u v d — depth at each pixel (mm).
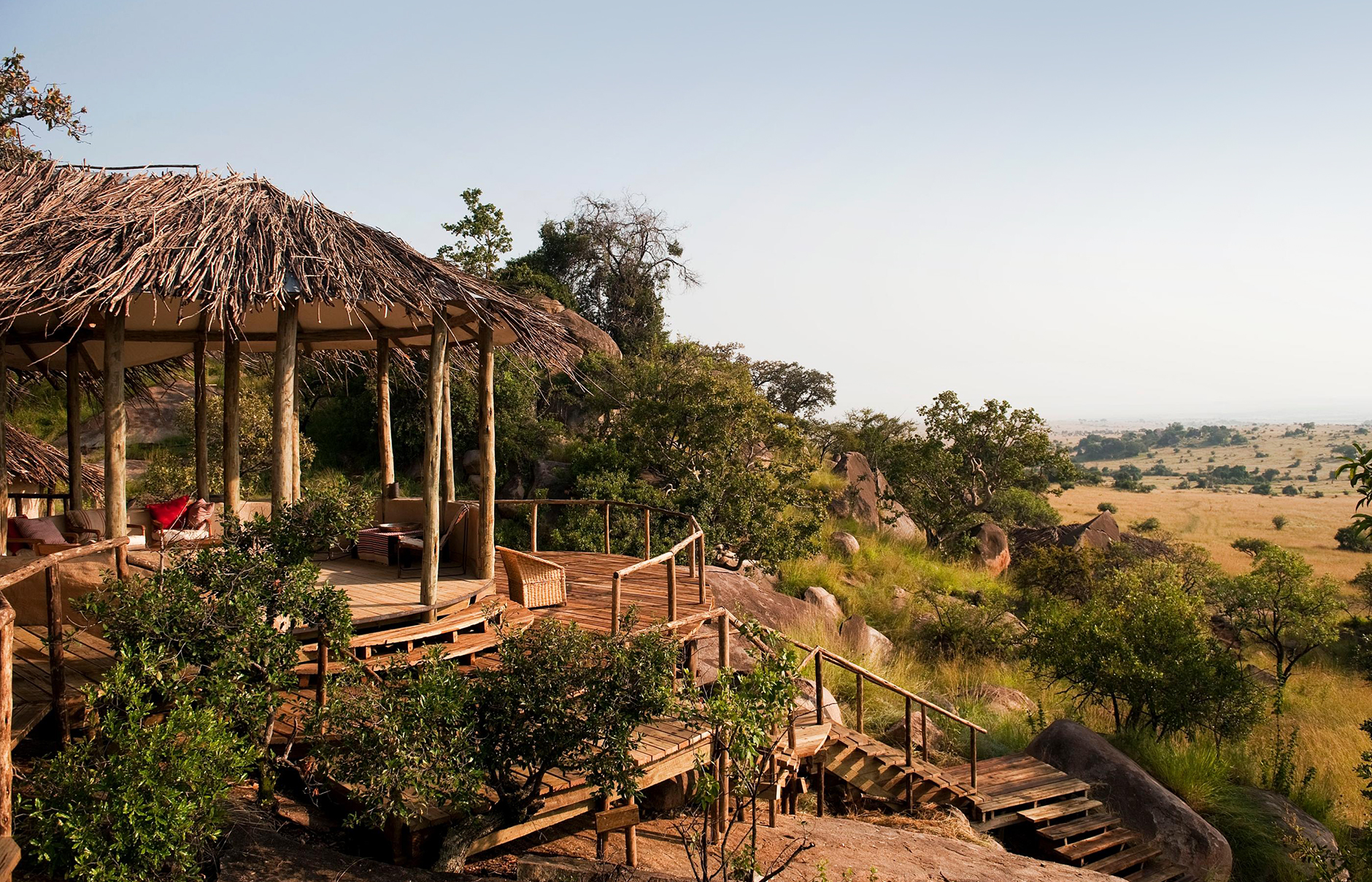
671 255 43938
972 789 11102
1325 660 23484
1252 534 58594
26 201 8328
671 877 5828
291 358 7996
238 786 5977
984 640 20094
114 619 5316
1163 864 10969
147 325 10586
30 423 25422
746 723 5637
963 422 32031
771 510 23531
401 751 5043
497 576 11461
